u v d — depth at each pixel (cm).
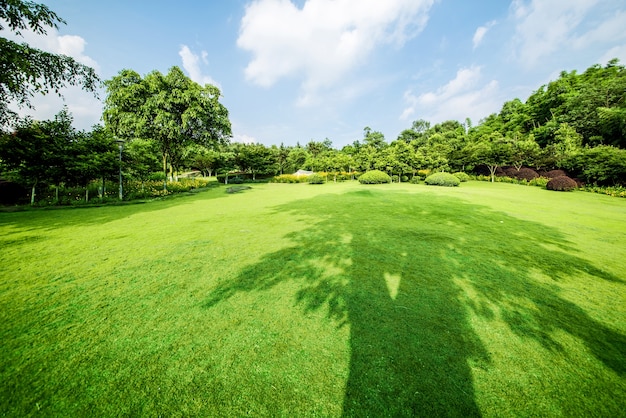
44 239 566
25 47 785
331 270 409
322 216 861
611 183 1673
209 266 422
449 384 196
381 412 173
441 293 338
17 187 1122
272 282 366
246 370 207
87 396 183
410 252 498
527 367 214
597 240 586
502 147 2577
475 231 661
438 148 3338
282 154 4325
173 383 195
